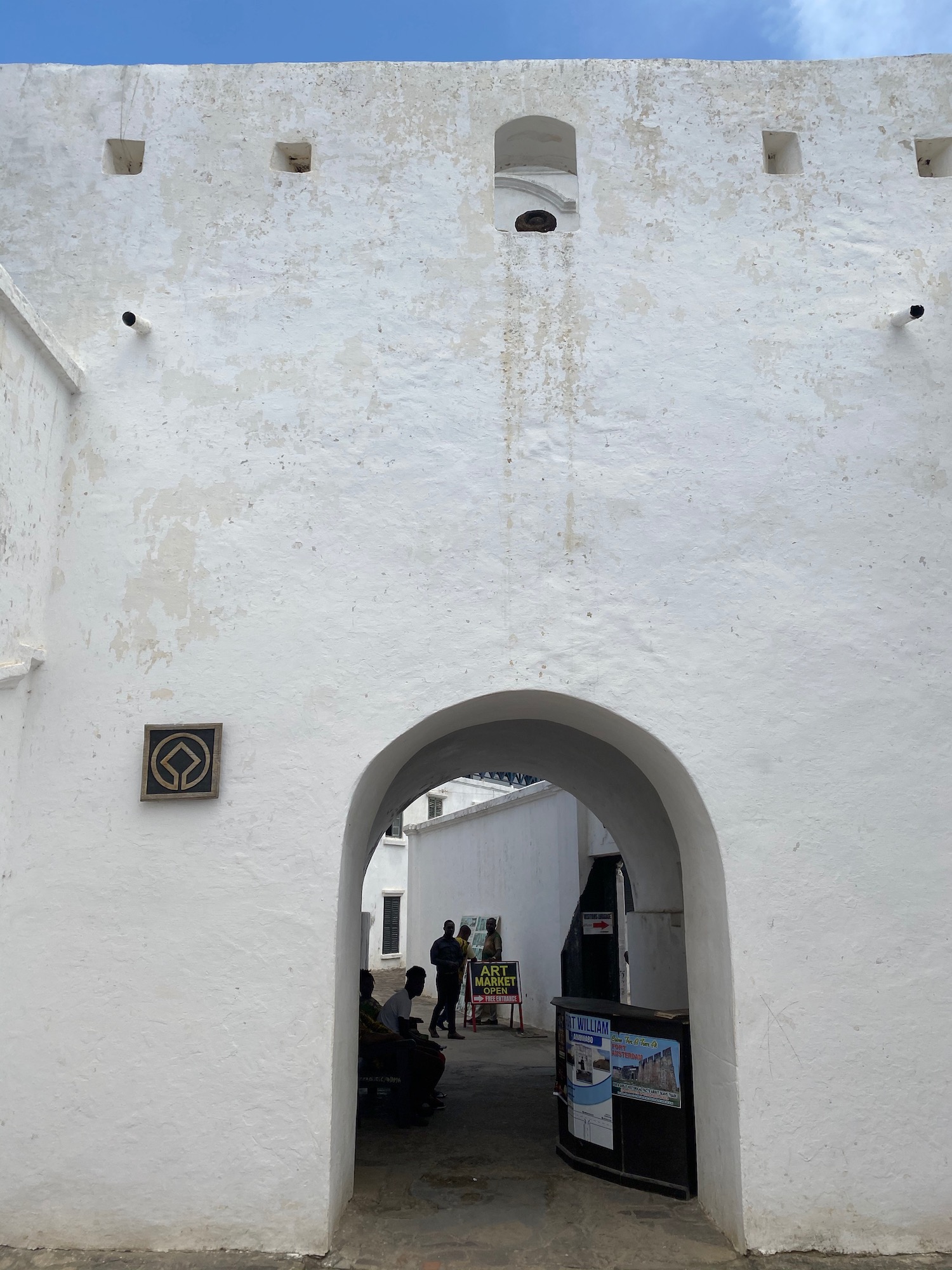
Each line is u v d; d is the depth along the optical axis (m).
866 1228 4.70
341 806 5.17
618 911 11.88
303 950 4.98
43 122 6.16
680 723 5.31
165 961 4.98
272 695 5.31
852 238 6.04
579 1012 6.22
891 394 5.81
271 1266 4.51
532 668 5.38
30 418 5.25
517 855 14.86
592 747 8.43
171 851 5.11
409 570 5.50
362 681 5.34
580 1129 6.07
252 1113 4.80
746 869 5.10
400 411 5.73
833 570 5.55
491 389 5.77
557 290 5.93
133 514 5.56
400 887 26.30
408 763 8.07
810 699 5.37
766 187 6.09
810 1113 4.82
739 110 6.22
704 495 5.64
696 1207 5.30
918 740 5.34
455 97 6.21
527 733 8.64
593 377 5.80
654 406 5.77
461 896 17.36
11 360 5.04
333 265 5.94
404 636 5.41
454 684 5.35
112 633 5.39
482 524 5.57
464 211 6.04
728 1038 4.97
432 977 18.45
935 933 5.09
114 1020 4.92
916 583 5.55
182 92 6.21
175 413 5.71
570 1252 4.71
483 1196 5.49
